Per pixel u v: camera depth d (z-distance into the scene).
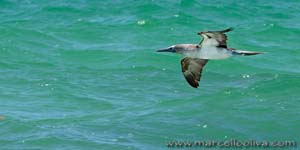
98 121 18.62
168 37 29.72
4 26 30.20
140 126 18.22
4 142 17.16
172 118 18.91
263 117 18.98
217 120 18.77
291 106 19.91
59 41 28.50
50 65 24.80
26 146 16.91
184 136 17.62
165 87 22.22
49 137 17.36
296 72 24.48
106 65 25.00
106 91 21.75
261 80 22.95
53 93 21.39
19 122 18.39
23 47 27.20
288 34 30.62
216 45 12.93
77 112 19.70
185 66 13.68
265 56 26.86
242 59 25.75
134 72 24.06
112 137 17.45
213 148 16.91
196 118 18.92
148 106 20.09
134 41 28.92
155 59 25.61
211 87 22.20
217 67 24.70
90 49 27.08
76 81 22.77
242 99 20.58
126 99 20.95
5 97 20.95
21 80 22.78
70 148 16.75
